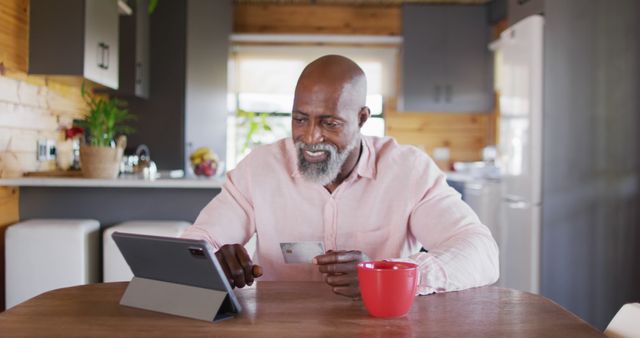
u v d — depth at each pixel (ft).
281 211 4.86
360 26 19.86
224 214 4.88
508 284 12.55
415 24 19.25
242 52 19.56
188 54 16.48
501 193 14.49
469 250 3.97
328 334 2.91
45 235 9.27
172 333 2.93
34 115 10.87
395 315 3.20
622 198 10.80
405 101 19.25
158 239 3.24
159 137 16.38
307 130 4.29
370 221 4.78
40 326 3.04
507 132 12.79
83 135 11.46
